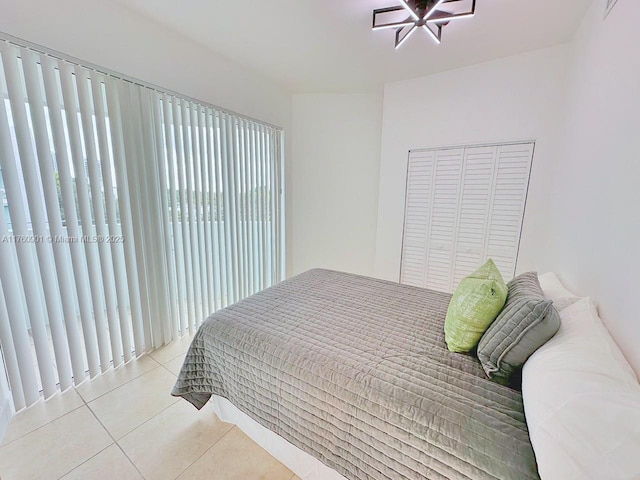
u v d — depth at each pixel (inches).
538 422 28.7
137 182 78.0
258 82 114.0
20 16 55.3
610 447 23.5
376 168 133.2
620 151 47.6
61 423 60.7
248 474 51.1
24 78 57.0
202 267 99.6
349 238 142.1
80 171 66.7
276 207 133.4
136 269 81.0
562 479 23.6
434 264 120.3
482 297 49.0
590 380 29.4
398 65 102.9
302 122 135.9
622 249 43.6
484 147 103.9
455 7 70.6
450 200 113.0
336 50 92.9
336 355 48.0
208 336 58.6
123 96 72.7
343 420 41.4
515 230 102.4
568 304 50.1
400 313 65.8
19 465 51.5
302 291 79.2
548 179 94.2
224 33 83.4
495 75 98.6
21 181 59.1
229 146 105.0
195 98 90.7
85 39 64.8
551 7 69.7
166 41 81.1
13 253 60.1
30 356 64.3
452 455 32.7
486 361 43.2
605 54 57.9
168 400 68.3
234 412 59.2
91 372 74.5
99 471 50.9
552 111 91.0
